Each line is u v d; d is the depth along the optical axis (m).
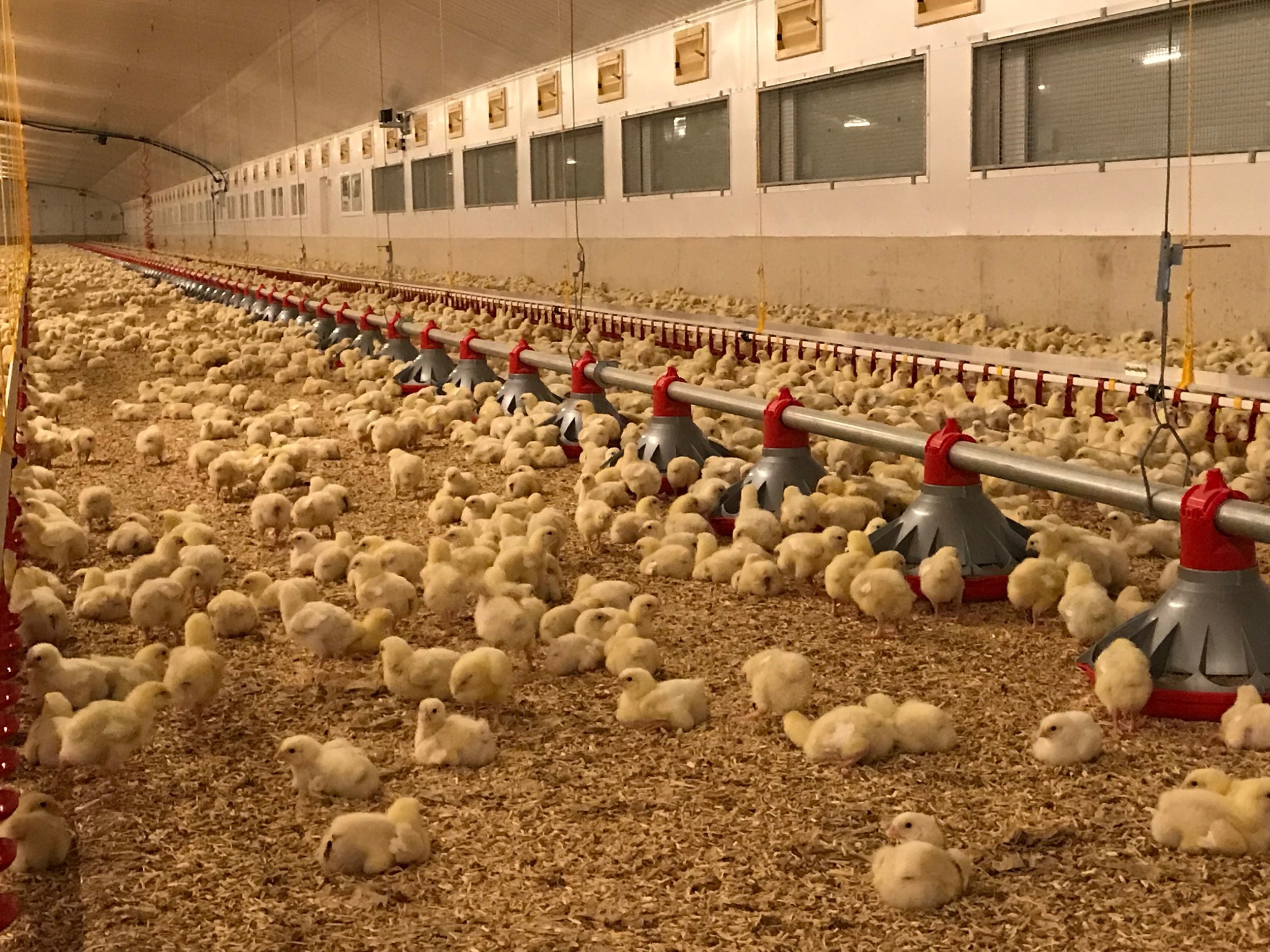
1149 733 1.55
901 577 1.91
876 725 1.49
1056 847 1.27
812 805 1.39
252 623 2.04
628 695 1.64
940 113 5.34
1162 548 2.36
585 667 1.84
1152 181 4.40
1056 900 1.17
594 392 3.58
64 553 2.39
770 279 6.70
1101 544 2.09
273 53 12.05
